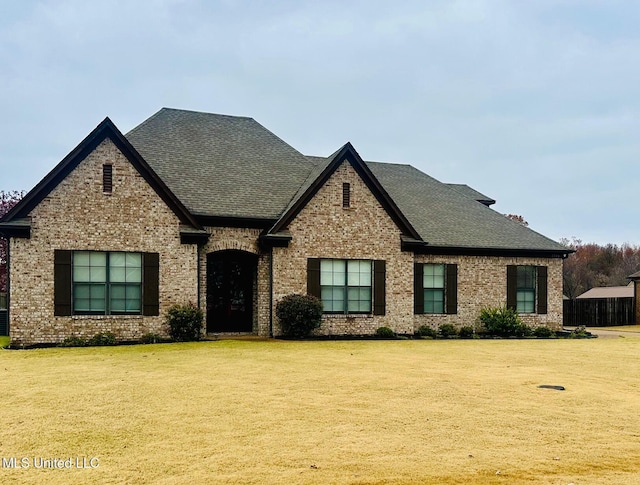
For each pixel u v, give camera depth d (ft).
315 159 87.15
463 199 94.63
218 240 65.57
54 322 57.36
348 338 67.62
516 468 21.89
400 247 71.56
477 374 41.88
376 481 20.40
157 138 74.28
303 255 67.00
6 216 55.98
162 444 24.30
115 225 59.62
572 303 115.34
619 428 27.58
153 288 60.70
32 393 33.81
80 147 58.39
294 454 23.12
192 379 38.34
